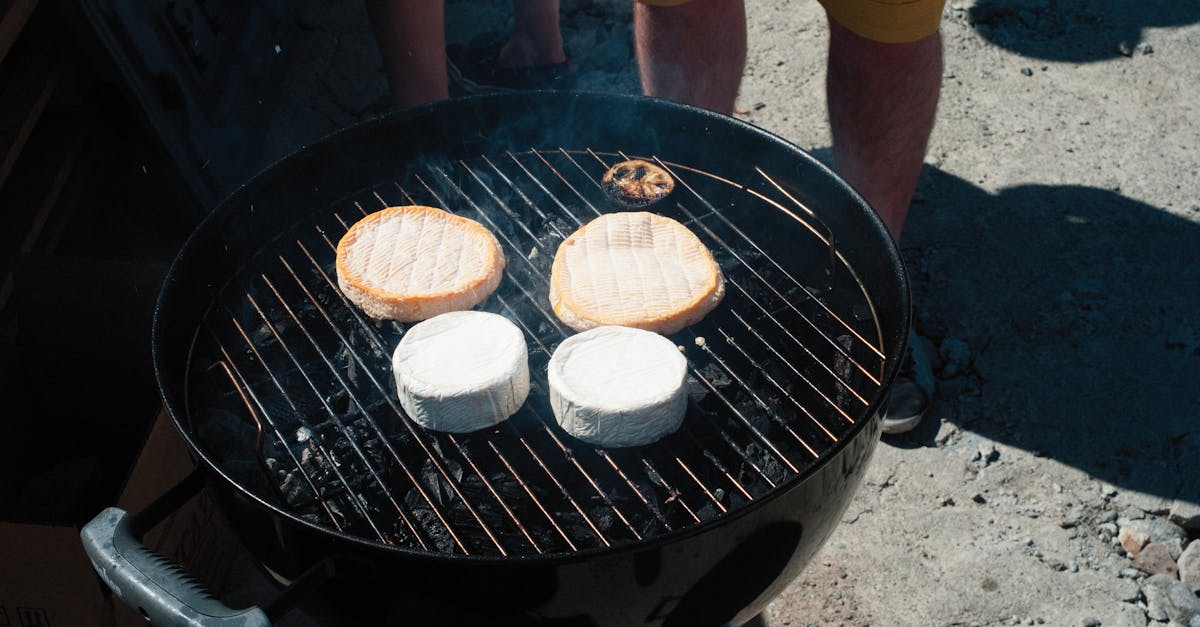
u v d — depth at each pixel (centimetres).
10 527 155
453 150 186
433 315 157
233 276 167
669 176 181
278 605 116
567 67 298
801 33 317
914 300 242
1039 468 212
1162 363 227
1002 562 197
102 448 206
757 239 178
